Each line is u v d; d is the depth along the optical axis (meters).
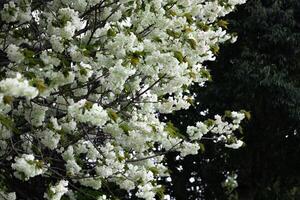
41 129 4.42
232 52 11.23
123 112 4.84
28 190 5.33
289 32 10.70
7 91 3.06
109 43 4.17
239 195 11.86
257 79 10.27
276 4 10.87
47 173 4.60
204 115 11.13
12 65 4.30
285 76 10.58
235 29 11.06
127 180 4.78
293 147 11.16
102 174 4.54
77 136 4.61
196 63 5.70
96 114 3.89
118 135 4.57
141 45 4.40
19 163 3.67
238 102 10.65
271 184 11.64
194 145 5.28
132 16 4.86
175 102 5.44
